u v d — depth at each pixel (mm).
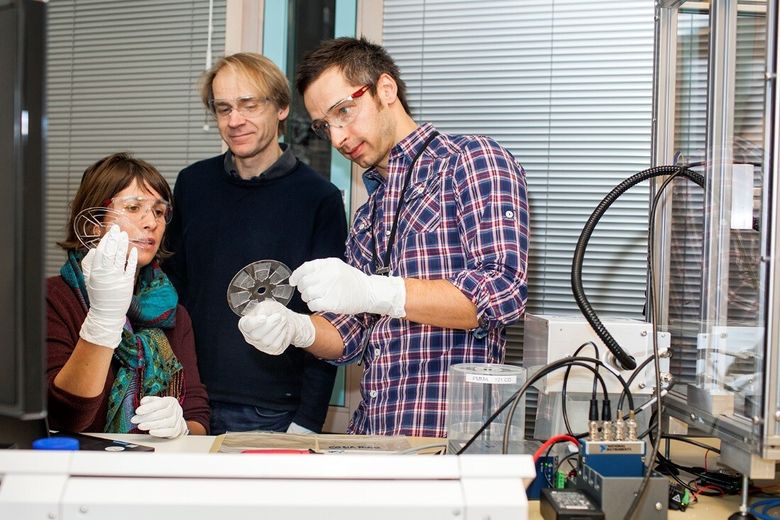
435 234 1609
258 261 2096
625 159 2428
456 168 1601
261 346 1599
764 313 1091
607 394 1231
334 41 1682
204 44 2658
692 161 1585
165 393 1788
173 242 2238
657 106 1758
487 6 2490
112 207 1717
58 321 1600
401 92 1747
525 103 2477
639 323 1374
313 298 1444
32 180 793
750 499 1233
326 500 764
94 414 1482
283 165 2164
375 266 1752
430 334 1601
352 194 2576
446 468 800
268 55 2617
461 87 2514
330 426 2568
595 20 2432
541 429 1391
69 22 2793
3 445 1021
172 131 2693
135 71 2727
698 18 1556
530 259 2488
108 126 2756
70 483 767
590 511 1005
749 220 1232
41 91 793
